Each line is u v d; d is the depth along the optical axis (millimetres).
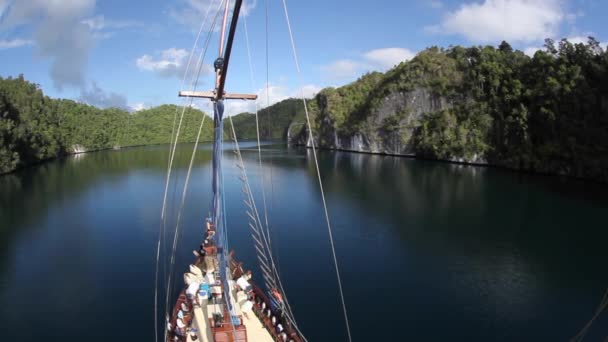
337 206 55375
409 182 77750
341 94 198375
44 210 52344
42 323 23828
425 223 47000
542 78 98312
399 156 142500
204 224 44469
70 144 154875
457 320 24875
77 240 39406
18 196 62531
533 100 98625
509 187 71500
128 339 22078
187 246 37156
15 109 102812
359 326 23828
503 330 23922
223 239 15711
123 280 29688
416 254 36438
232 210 52188
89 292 27797
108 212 50844
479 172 94125
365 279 30719
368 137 159375
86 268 32094
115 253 35469
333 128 184375
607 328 24156
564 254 36969
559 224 46750
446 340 22656
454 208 54781
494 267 33719
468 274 32125
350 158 134250
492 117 111375
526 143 97812
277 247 37719
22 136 102000
